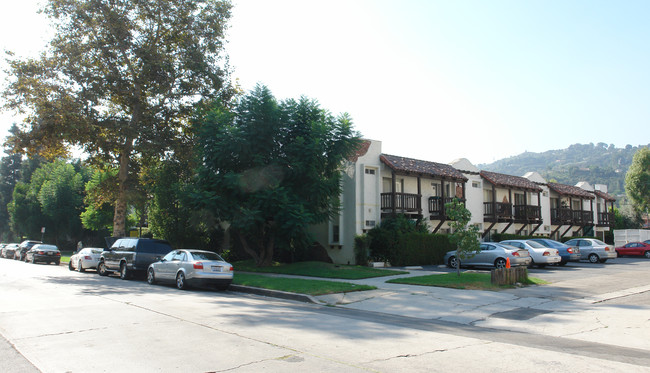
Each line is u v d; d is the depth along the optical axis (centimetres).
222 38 2967
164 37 2844
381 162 2734
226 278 1619
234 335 782
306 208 2216
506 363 623
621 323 994
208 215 2273
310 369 578
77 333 798
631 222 5544
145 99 2808
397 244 2473
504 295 1377
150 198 3066
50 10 2558
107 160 2931
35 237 5209
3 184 7150
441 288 1517
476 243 1716
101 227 4219
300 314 1038
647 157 5362
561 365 616
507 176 3672
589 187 4831
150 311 1046
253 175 2172
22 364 605
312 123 2223
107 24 2545
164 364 601
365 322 945
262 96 2206
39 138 2589
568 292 1450
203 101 2870
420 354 668
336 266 2338
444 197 2945
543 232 3966
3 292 1430
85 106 2580
